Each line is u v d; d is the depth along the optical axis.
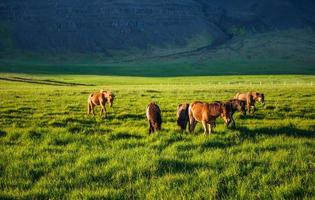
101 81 126.50
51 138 15.71
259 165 11.45
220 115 16.53
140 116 23.27
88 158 12.19
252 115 23.62
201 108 16.50
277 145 14.11
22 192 9.27
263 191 9.18
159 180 10.07
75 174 10.73
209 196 8.92
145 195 9.08
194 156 12.48
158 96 38.75
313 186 9.35
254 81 116.19
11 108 26.14
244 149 13.61
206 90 49.62
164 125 19.55
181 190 9.25
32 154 13.04
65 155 12.80
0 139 15.51
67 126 18.81
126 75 192.25
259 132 16.92
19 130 17.25
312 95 38.34
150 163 11.43
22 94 41.66
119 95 40.31
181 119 18.16
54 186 9.80
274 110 26.17
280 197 8.73
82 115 23.80
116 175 10.48
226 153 12.93
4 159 12.30
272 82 105.56
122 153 12.82
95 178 10.45
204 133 16.44
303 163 11.39
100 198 8.99
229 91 47.28
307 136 16.25
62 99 34.91
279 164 11.45
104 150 13.53
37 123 20.05
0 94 41.09
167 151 13.25
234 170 10.76
